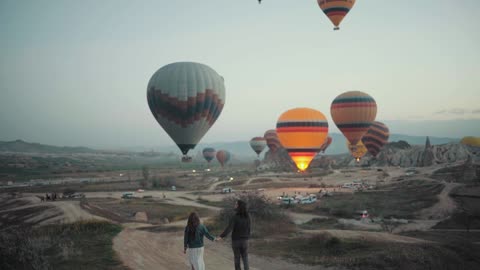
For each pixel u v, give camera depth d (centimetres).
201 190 12456
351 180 13462
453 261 1770
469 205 6919
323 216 6400
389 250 1820
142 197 10081
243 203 1260
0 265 1518
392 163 19112
